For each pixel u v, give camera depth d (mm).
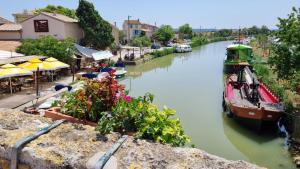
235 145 12742
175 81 28938
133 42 66812
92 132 3145
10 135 2887
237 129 14477
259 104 13664
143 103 3861
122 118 3594
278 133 13805
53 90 19312
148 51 53688
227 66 32188
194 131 14414
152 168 2488
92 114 3832
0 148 2707
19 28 36875
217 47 86250
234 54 32844
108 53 33031
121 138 3008
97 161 2484
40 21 36250
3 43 30625
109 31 41969
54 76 23984
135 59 41125
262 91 17688
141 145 2912
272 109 13344
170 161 2613
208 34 139250
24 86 20750
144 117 3598
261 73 24531
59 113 3994
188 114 17297
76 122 3752
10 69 17391
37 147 2689
